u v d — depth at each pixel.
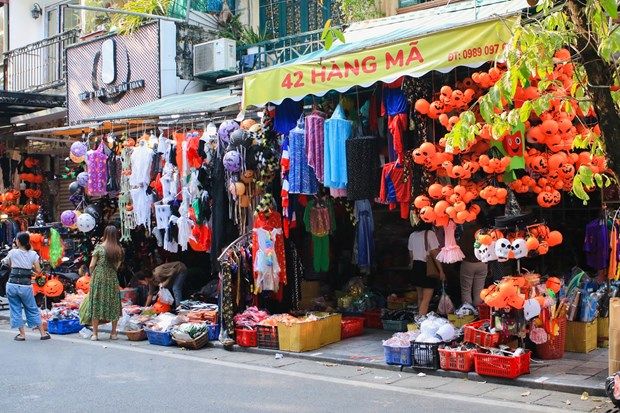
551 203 7.57
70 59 15.89
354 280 11.10
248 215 10.27
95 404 6.50
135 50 14.28
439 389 6.95
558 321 7.83
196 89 14.09
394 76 7.63
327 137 8.76
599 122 4.56
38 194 16.78
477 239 7.55
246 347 9.27
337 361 8.30
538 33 4.91
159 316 10.41
